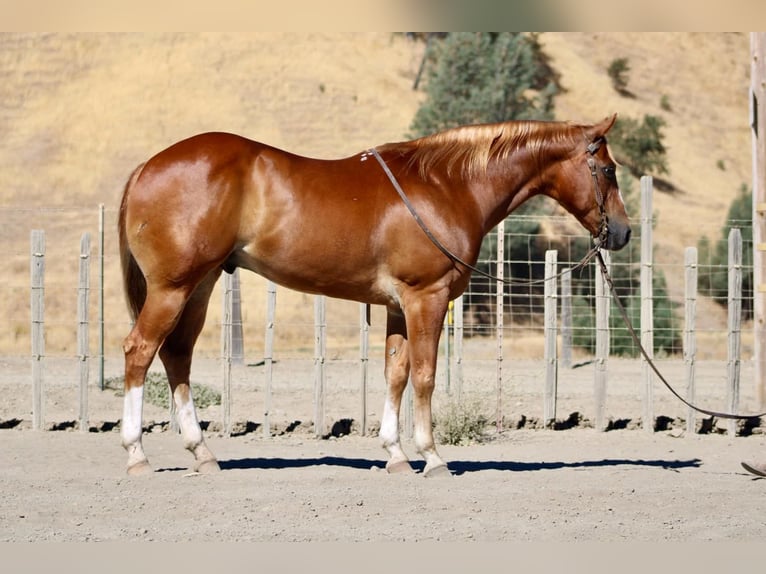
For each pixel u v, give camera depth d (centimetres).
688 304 1287
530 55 3994
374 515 768
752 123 1370
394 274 902
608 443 1204
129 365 884
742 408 1416
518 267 2884
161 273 869
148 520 746
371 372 1931
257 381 1745
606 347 1291
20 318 2708
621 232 952
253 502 804
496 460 1074
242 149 886
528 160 940
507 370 2002
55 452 1061
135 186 879
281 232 884
